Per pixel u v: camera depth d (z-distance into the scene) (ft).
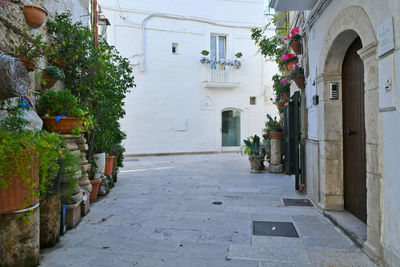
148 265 9.32
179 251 10.34
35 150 8.80
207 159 40.55
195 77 47.70
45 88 13.73
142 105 44.62
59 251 10.30
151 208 15.83
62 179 11.92
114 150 22.68
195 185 22.25
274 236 11.64
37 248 9.29
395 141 8.05
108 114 18.40
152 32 45.01
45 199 10.46
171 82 46.21
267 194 18.98
